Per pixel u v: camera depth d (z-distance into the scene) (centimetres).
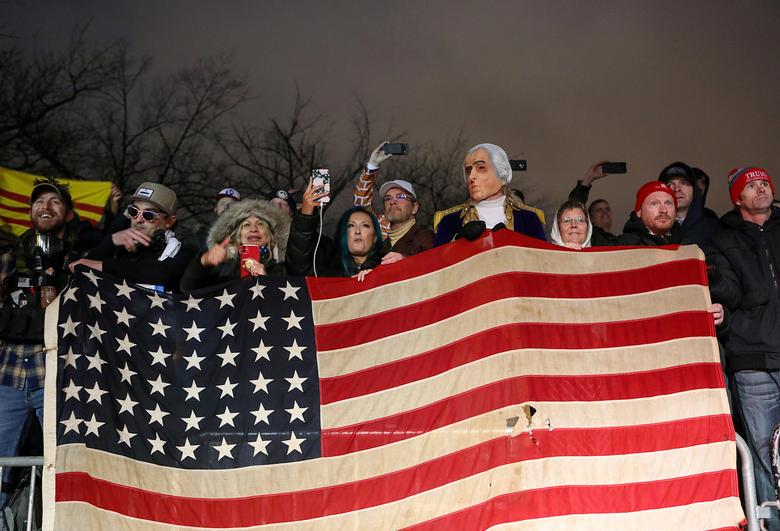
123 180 1201
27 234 610
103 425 519
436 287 553
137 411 523
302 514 516
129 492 513
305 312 546
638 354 547
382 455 525
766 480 564
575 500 522
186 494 516
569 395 536
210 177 1216
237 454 521
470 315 547
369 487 521
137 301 538
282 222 600
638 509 523
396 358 541
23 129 1184
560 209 635
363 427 529
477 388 535
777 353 568
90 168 1197
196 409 527
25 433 593
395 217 715
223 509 514
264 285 548
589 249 563
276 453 523
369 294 551
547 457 525
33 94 1192
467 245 559
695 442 536
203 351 536
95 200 772
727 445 536
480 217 620
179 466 519
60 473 510
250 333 540
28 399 577
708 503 528
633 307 554
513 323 543
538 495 520
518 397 531
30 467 566
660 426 536
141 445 520
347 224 622
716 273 582
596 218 822
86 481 511
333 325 545
